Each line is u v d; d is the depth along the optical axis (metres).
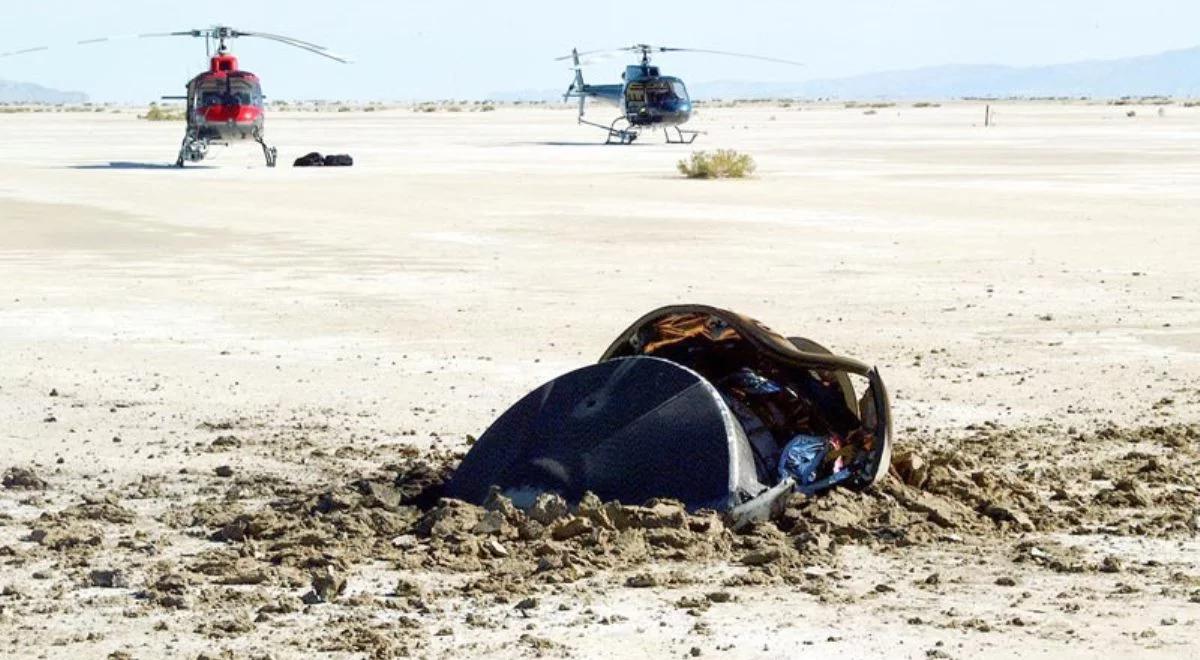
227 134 108.94
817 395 19.47
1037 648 13.64
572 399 18.98
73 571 16.38
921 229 60.31
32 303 39.53
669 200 76.00
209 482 20.59
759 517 17.77
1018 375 29.20
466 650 13.67
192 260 49.62
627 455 18.22
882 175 98.56
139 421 24.94
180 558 16.94
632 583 15.73
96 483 20.62
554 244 54.69
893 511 17.94
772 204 73.38
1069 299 40.03
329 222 63.69
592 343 33.09
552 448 18.66
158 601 15.19
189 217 66.12
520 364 30.53
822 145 150.00
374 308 38.69
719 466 17.80
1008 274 45.50
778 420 19.20
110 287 42.75
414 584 15.53
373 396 27.20
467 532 17.42
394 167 109.56
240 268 47.41
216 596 15.38
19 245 54.25
